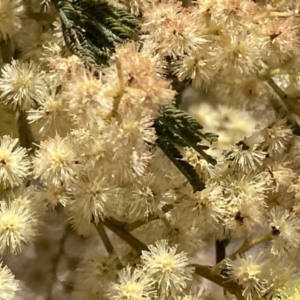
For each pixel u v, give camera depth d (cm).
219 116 32
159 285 27
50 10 28
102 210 27
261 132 29
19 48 29
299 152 29
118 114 25
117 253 28
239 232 28
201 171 28
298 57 28
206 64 27
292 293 27
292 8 28
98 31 27
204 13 26
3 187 27
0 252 27
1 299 27
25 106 28
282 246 28
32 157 27
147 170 27
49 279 31
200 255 31
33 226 28
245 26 26
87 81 25
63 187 27
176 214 28
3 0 28
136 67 25
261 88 30
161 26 26
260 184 28
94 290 28
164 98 25
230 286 28
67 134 27
